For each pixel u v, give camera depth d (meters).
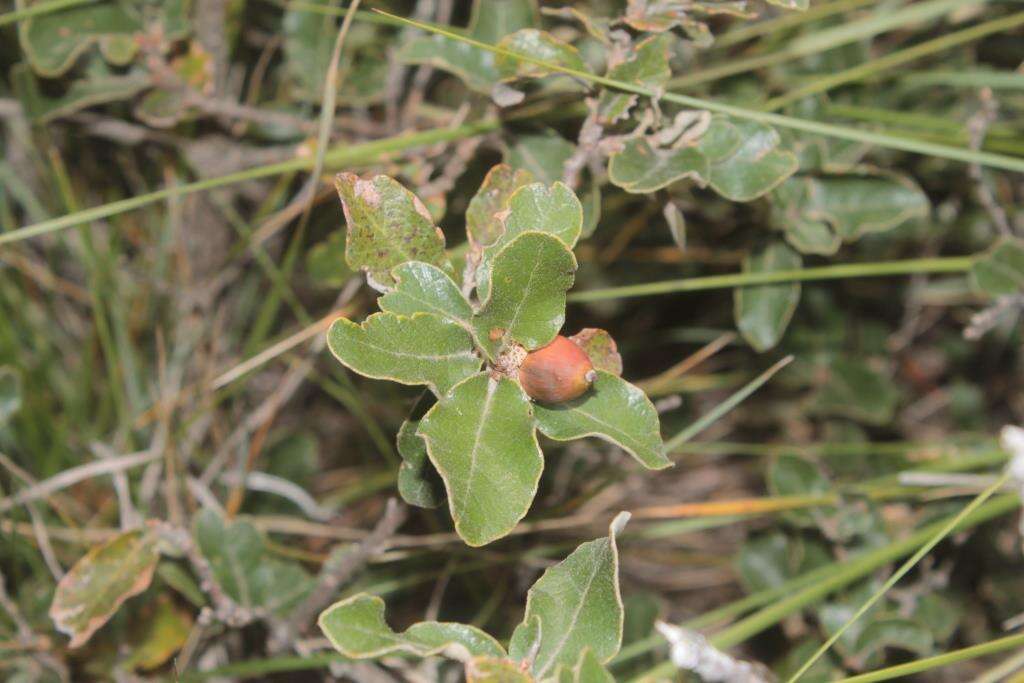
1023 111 0.57
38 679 0.49
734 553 0.65
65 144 0.58
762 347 0.49
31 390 0.53
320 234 0.59
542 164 0.45
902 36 0.57
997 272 0.49
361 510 0.62
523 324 0.36
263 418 0.54
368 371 0.35
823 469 0.54
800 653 0.50
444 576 0.52
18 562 0.51
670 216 0.43
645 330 0.66
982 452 0.53
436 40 0.45
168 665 0.51
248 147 0.55
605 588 0.36
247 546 0.47
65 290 0.59
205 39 0.51
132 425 0.55
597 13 0.50
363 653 0.35
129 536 0.46
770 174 0.43
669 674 0.44
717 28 0.53
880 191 0.48
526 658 0.36
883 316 0.65
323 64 0.52
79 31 0.48
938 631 0.51
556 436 0.36
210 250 0.59
